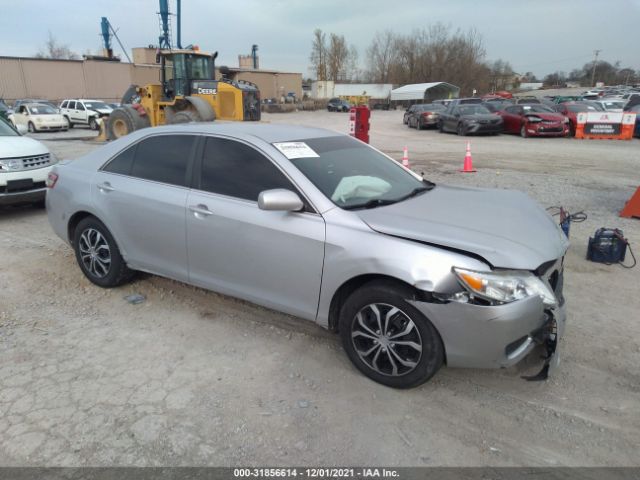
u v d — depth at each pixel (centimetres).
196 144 405
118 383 326
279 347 372
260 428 285
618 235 542
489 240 301
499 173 1164
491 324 282
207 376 335
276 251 348
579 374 339
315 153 383
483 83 7781
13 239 645
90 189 458
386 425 289
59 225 495
